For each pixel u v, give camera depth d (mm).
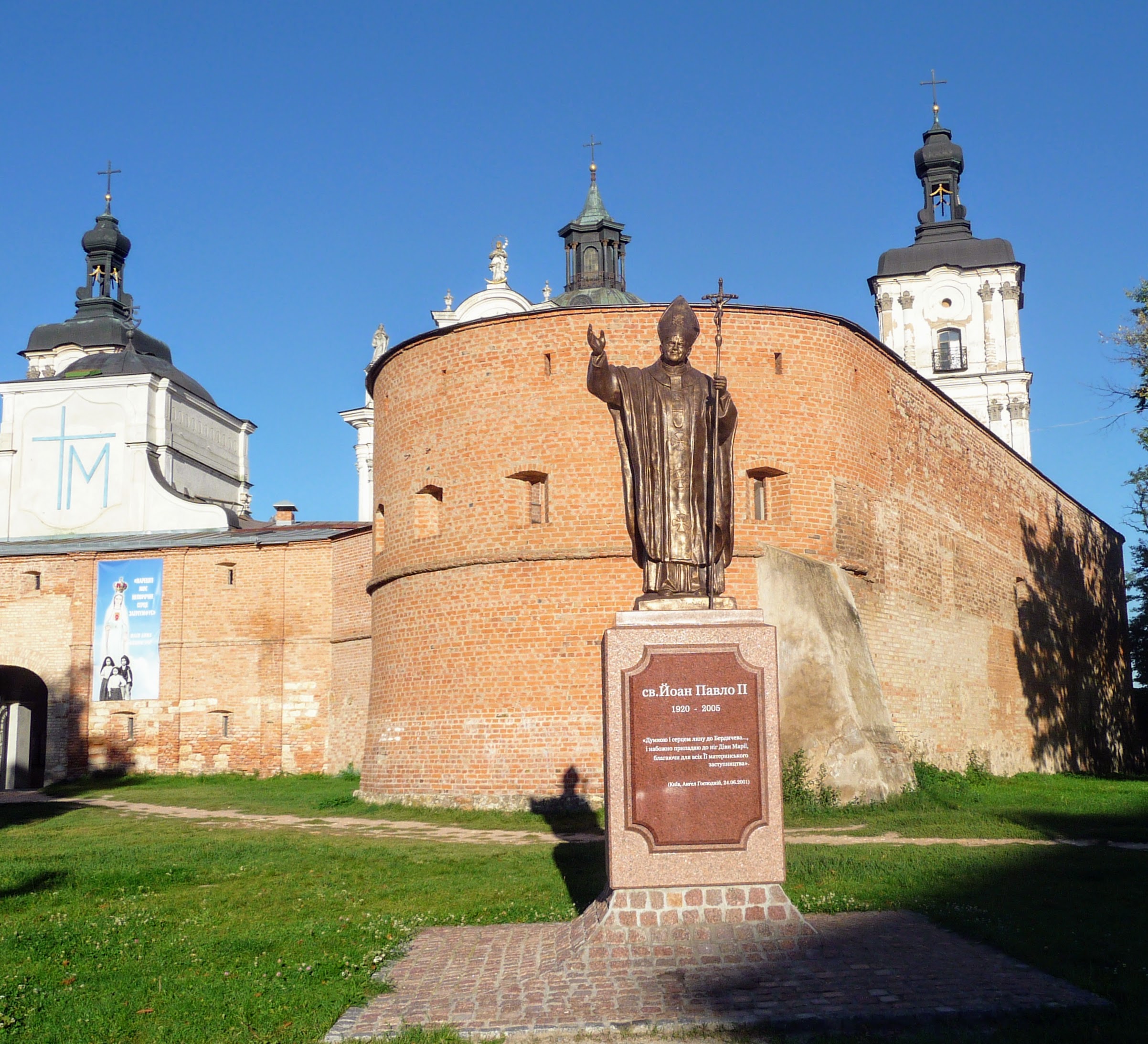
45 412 49750
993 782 32844
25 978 10117
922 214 62000
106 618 41719
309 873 16156
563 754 24625
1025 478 45719
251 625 40500
